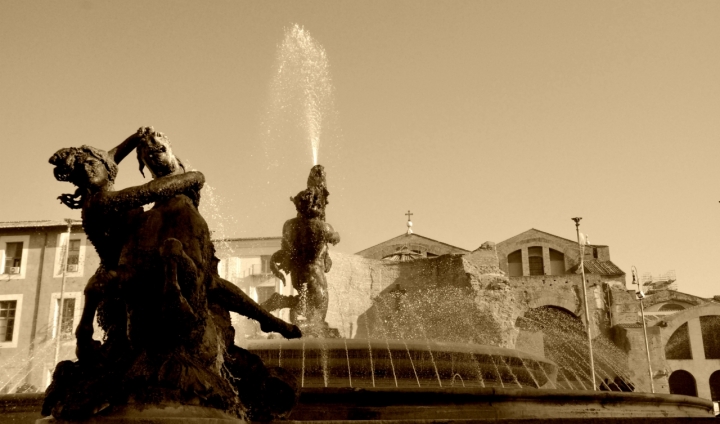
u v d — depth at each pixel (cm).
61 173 443
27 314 3878
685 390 5003
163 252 406
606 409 745
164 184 445
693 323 4969
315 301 1230
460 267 2341
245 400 445
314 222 1245
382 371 905
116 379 393
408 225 5931
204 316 428
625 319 5097
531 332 5006
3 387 3697
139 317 409
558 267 5919
